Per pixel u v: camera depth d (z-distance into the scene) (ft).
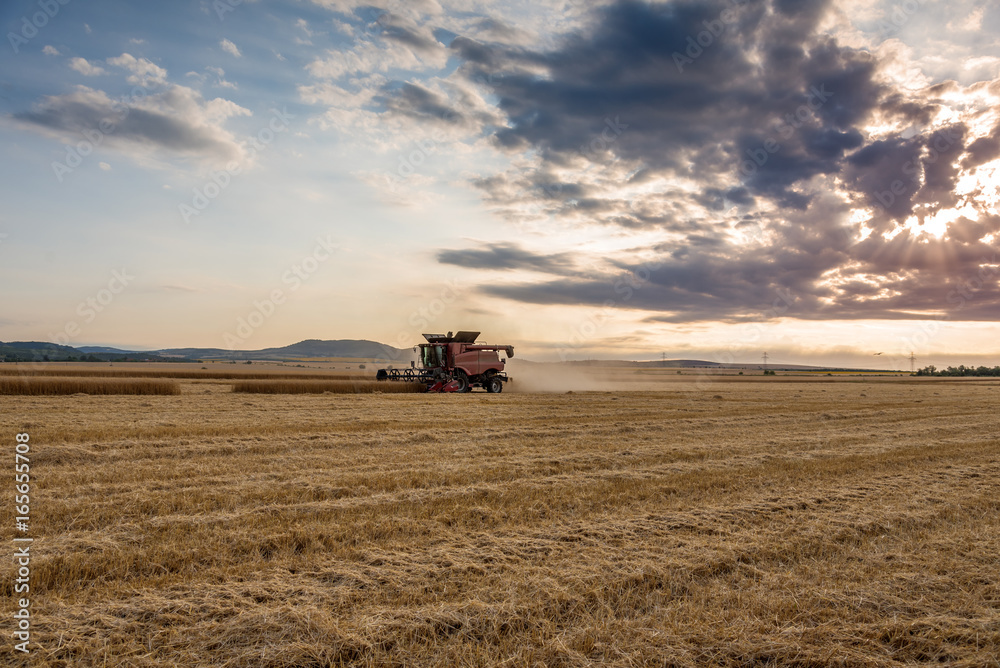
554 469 36.60
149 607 15.89
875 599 17.26
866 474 37.22
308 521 24.38
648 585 18.22
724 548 21.38
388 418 62.23
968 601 17.31
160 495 27.58
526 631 15.23
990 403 108.17
